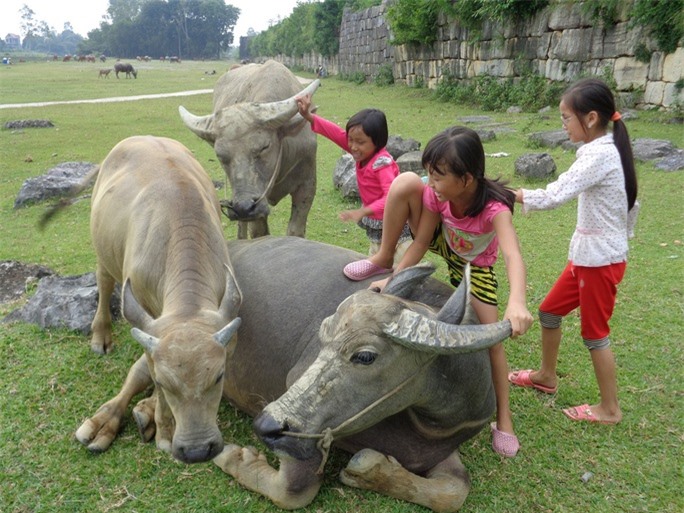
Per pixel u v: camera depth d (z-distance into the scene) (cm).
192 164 456
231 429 382
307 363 330
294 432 275
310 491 313
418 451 324
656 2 1330
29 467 346
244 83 622
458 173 297
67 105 2225
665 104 1363
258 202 512
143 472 343
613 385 377
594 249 351
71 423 383
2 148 1304
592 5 1496
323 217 792
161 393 345
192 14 11681
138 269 371
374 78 3112
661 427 380
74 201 887
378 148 433
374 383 280
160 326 307
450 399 307
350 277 356
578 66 1583
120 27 11525
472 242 334
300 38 5131
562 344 476
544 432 376
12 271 616
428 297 343
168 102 2325
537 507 319
